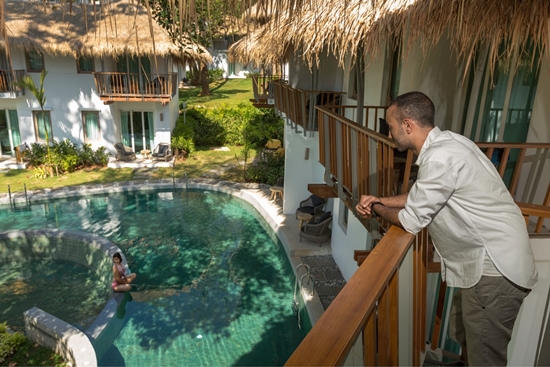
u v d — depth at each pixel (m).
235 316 10.58
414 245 2.53
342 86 12.74
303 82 13.53
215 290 11.75
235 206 18.03
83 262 13.70
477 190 2.09
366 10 5.41
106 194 18.70
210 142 26.25
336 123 6.28
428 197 2.08
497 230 2.15
